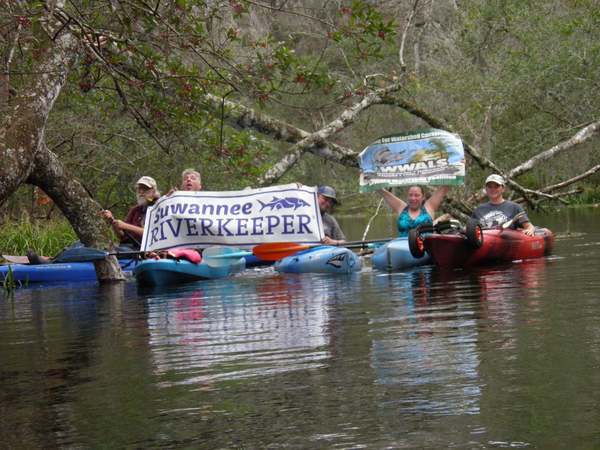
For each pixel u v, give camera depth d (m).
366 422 3.44
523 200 18.45
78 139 17.64
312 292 8.68
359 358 4.70
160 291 9.80
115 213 20.23
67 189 10.85
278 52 10.12
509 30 26.83
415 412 3.54
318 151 15.51
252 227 11.12
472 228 10.79
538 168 28.27
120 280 11.64
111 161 18.12
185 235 11.17
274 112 30.84
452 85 27.89
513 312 6.19
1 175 8.48
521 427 3.28
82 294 10.00
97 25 10.37
